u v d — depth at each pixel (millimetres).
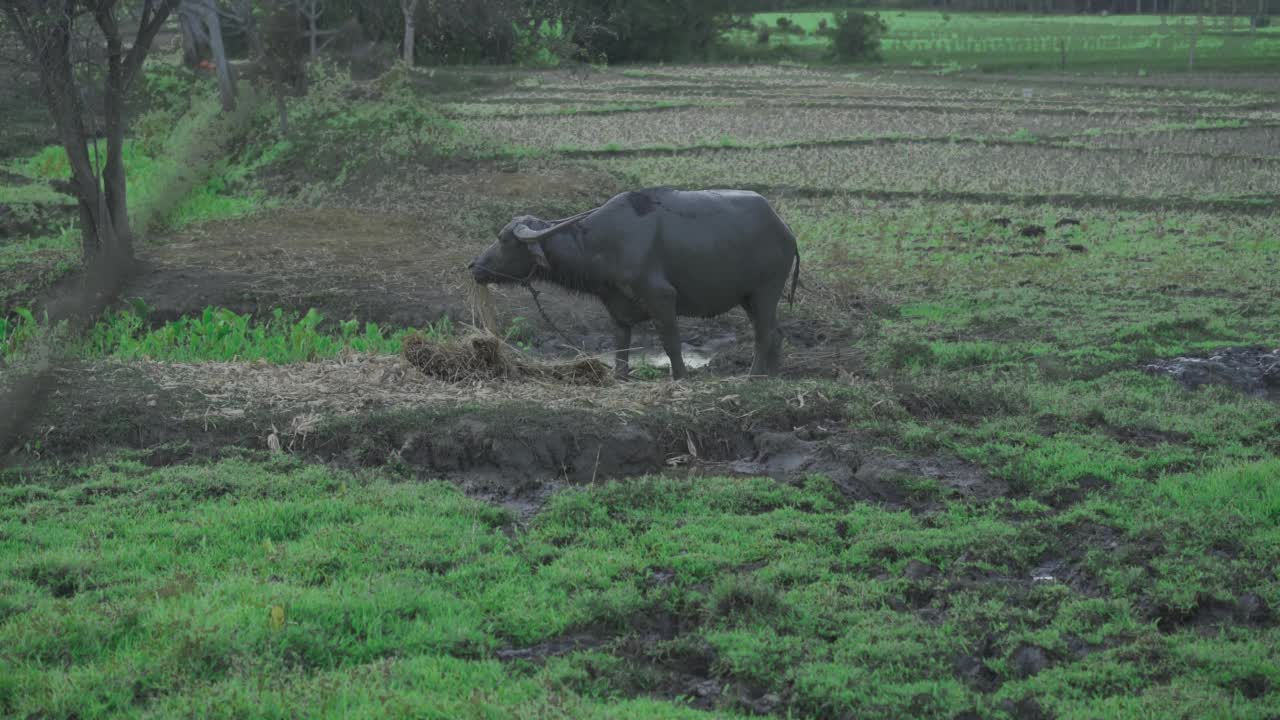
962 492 12227
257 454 12836
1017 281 23609
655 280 15578
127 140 39688
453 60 62844
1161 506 11695
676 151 42031
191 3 37594
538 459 12961
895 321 20844
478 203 31500
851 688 8508
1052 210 32188
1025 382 16516
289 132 37875
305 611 9180
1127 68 83875
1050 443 13484
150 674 8375
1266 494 11625
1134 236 28344
